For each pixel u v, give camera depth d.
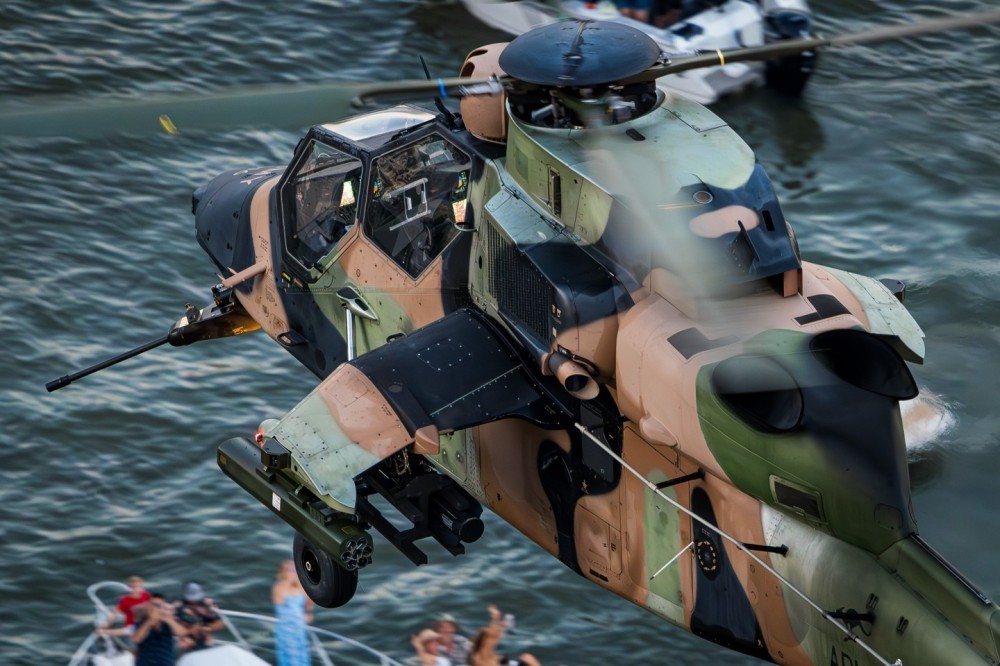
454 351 26.94
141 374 42.12
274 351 43.66
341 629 35.12
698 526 24.84
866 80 52.72
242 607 35.56
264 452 25.81
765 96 50.53
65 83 51.62
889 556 22.25
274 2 56.41
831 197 47.44
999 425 32.88
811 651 23.44
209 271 45.66
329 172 31.42
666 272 24.09
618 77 24.78
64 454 39.44
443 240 28.50
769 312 23.94
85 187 48.03
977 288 43.31
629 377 24.22
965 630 21.36
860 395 22.52
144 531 37.44
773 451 22.50
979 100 51.94
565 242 25.36
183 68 52.97
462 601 36.03
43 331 43.03
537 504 28.02
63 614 35.00
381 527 28.05
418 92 23.67
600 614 35.88
